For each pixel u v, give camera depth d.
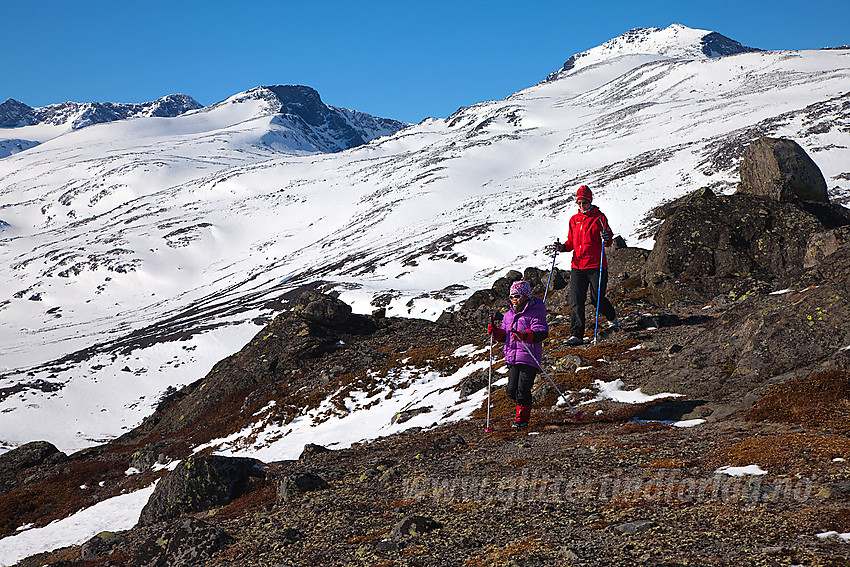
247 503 12.48
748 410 10.10
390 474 10.64
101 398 104.06
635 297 22.67
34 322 188.25
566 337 18.69
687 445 9.02
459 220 194.25
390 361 27.64
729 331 12.69
